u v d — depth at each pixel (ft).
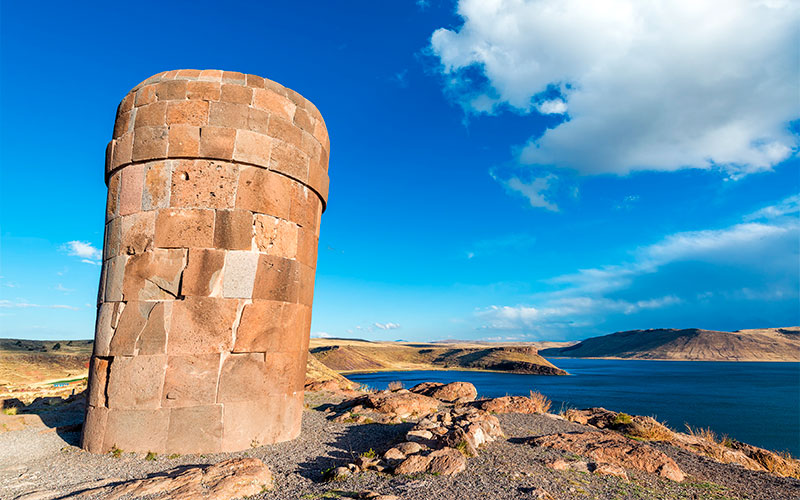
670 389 281.95
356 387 66.64
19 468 21.42
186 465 21.49
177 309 24.44
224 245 25.21
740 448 36.65
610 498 18.42
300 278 28.30
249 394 25.07
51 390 57.21
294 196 28.17
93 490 17.17
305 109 29.66
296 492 17.19
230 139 25.82
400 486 17.34
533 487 17.98
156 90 26.45
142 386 23.84
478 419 31.76
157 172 25.64
